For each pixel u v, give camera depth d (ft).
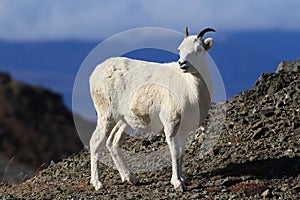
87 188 165.99
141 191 156.97
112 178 175.63
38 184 184.55
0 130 341.62
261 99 217.56
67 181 182.19
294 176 156.15
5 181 229.66
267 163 166.40
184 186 153.79
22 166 270.46
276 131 187.93
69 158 203.72
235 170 165.27
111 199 151.12
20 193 172.24
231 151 180.96
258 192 147.74
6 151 314.96
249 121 199.72
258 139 186.29
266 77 228.22
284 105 205.67
